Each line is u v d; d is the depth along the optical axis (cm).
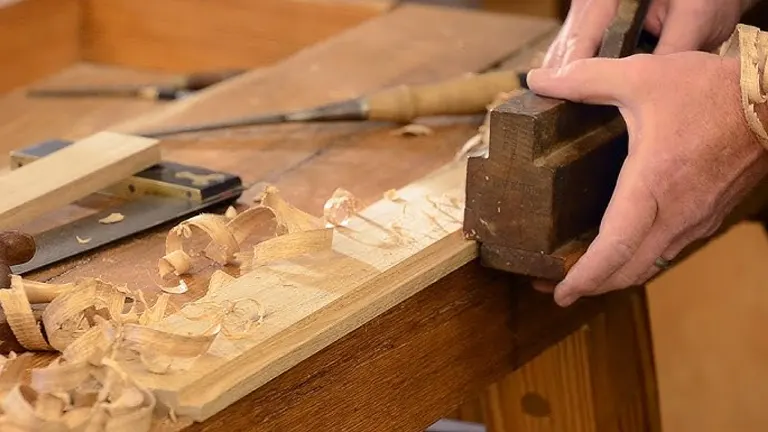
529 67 138
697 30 112
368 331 97
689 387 214
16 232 97
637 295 127
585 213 105
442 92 125
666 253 107
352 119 124
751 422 208
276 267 98
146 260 103
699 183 103
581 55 111
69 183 108
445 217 106
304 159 119
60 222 108
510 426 129
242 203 111
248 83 135
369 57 142
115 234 105
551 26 152
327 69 139
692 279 217
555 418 127
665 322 219
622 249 102
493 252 104
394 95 124
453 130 125
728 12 115
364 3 158
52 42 164
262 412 90
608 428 126
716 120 102
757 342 212
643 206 101
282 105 130
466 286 105
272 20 161
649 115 101
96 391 86
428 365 103
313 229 100
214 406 86
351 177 115
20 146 142
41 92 156
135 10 165
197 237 105
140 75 165
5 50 157
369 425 99
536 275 103
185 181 111
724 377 212
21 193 107
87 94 155
